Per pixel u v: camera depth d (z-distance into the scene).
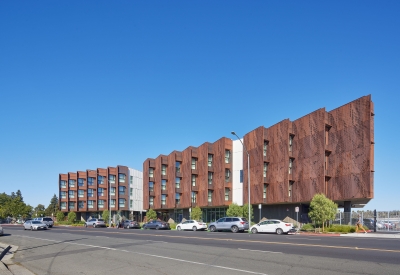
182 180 70.62
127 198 99.31
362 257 15.83
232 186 60.72
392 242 23.52
